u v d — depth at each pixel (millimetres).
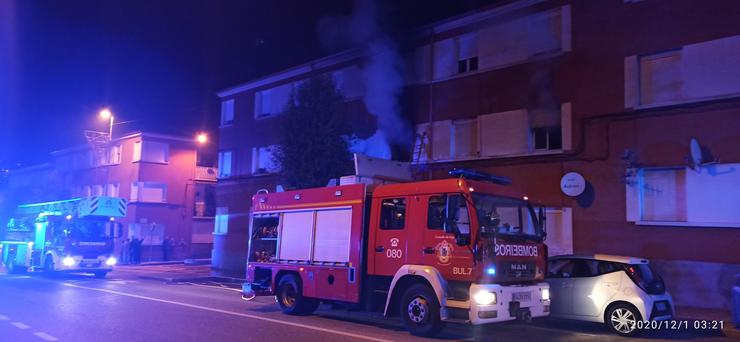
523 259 9828
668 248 14648
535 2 17906
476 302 8836
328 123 18891
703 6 14742
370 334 9906
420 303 9586
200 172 41094
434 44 20703
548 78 17469
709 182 14281
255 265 13367
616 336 10352
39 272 25281
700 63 14664
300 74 26281
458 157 19406
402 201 10336
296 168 18703
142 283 20641
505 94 18438
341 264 11164
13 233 26203
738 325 10742
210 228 41375
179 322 10992
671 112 14992
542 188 17172
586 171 16328
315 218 11992
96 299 14812
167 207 39250
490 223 9398
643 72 15766
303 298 12023
